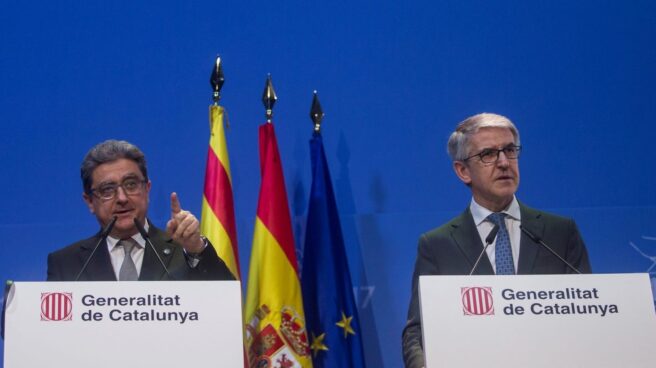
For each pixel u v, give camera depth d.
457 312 2.58
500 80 4.13
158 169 3.96
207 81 4.09
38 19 4.09
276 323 3.47
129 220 3.30
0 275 3.78
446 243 3.63
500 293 2.61
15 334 2.43
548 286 2.63
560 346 2.59
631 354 2.60
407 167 4.01
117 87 4.05
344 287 3.65
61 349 2.43
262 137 3.81
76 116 3.99
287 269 3.57
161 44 4.11
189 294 2.53
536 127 4.07
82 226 3.87
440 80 4.12
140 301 2.50
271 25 4.16
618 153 4.05
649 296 2.66
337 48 4.14
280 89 4.09
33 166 3.92
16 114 3.97
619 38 4.19
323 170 3.79
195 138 4.02
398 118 4.07
